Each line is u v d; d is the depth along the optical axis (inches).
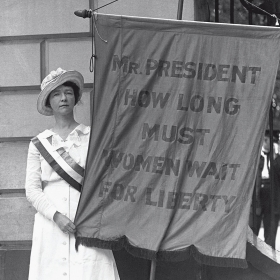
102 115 174.9
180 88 175.2
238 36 174.6
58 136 180.4
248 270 204.5
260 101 174.6
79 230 175.0
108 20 173.0
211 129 175.3
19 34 221.5
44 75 221.6
